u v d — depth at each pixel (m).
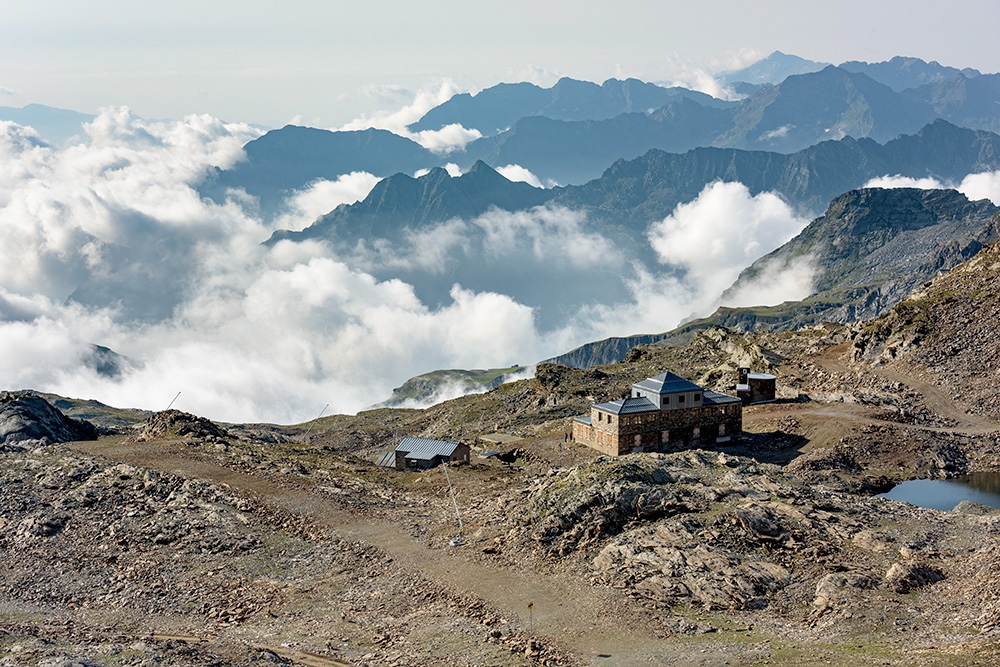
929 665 49.19
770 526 73.81
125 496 94.69
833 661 52.12
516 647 59.16
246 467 107.50
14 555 80.44
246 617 68.44
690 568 67.94
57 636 60.03
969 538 74.88
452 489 106.94
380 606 69.56
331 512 93.31
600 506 78.31
